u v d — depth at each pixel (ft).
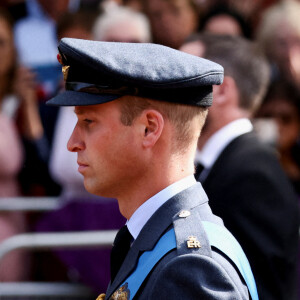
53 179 54.08
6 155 52.03
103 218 47.96
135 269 22.21
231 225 33.24
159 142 22.33
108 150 22.16
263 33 55.98
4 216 50.70
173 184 22.63
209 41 37.11
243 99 36.14
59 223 48.85
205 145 35.50
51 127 54.44
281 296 33.06
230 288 20.88
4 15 58.44
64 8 64.39
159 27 58.23
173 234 21.98
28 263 49.39
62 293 48.34
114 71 21.50
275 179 34.12
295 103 49.75
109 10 57.36
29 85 57.06
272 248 32.96
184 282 20.75
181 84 21.90
